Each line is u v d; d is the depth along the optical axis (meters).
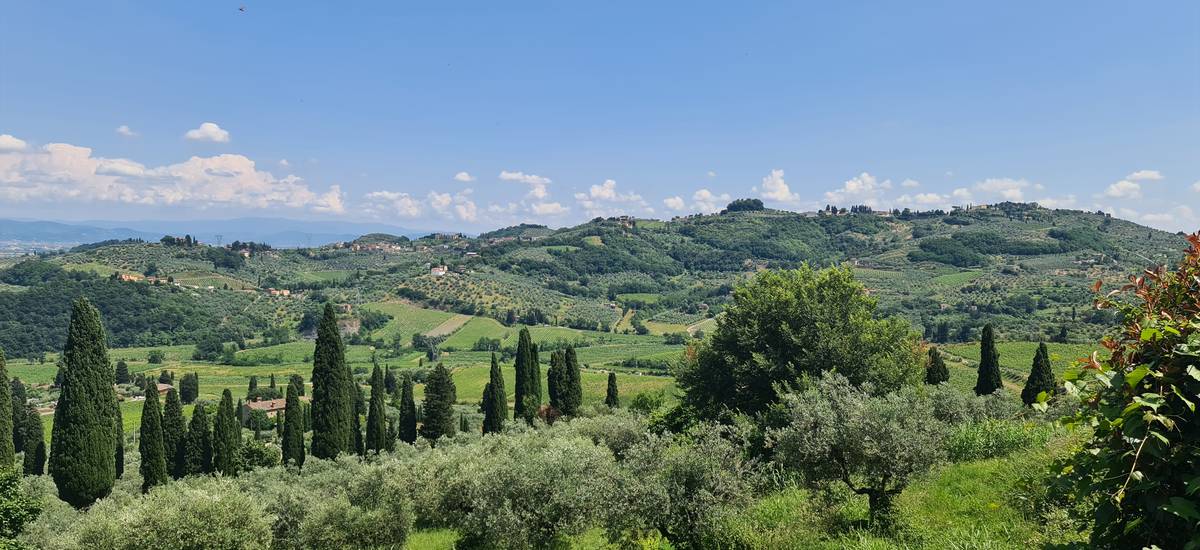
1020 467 14.12
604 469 19.86
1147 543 4.43
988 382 45.72
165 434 54.91
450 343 199.50
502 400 60.50
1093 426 4.78
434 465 28.75
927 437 13.47
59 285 197.75
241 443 62.31
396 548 22.91
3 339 171.25
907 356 30.36
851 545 12.26
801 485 17.52
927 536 11.80
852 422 13.21
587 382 130.50
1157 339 4.32
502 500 20.25
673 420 37.22
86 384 37.66
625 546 16.50
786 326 28.97
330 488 28.25
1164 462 4.22
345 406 48.56
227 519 19.89
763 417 20.88
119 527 18.58
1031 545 9.63
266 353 186.38
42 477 41.56
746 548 14.55
